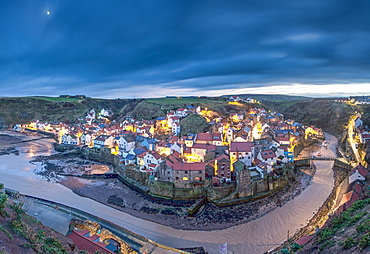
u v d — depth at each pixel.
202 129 151.25
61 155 134.75
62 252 27.78
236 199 74.81
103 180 96.06
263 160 89.88
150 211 70.38
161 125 174.50
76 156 134.50
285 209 69.25
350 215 37.31
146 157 91.25
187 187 78.12
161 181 80.62
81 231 39.19
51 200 76.19
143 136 129.88
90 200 77.19
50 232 32.94
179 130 154.00
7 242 23.59
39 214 63.31
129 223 63.50
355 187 61.62
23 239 26.38
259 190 78.81
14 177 97.69
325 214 63.62
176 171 78.69
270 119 196.12
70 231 40.22
